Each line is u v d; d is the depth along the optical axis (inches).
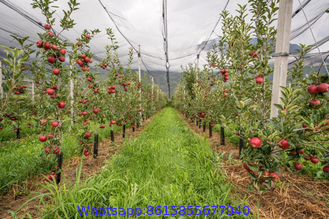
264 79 111.0
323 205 79.8
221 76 187.6
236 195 87.8
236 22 135.2
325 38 159.5
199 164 120.5
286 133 69.3
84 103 158.1
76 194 76.0
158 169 114.7
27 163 123.8
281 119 75.5
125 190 87.7
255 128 81.3
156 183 97.6
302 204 81.3
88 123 155.3
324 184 96.0
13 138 223.3
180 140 190.7
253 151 79.8
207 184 95.3
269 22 116.4
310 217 73.2
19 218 77.3
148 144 169.0
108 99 203.2
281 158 83.3
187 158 135.8
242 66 119.9
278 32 86.2
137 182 98.5
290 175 108.0
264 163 78.3
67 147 167.0
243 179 105.3
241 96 120.3
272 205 81.7
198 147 150.2
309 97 74.8
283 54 84.4
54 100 105.3
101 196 82.3
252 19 128.0
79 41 141.2
